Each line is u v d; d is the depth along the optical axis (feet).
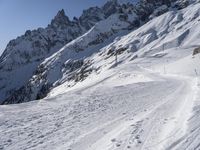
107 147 40.65
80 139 46.14
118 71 340.18
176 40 636.89
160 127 49.98
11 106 87.86
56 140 46.37
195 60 251.80
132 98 93.45
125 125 53.52
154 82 157.07
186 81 155.02
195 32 653.30
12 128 56.13
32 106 87.76
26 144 44.78
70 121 60.80
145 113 64.28
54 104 90.07
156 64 355.97
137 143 41.42
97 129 52.19
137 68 344.90
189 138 40.04
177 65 270.46
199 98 74.90
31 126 57.57
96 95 108.58
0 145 44.55
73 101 94.68
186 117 52.80
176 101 79.51
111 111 70.44
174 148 36.81
